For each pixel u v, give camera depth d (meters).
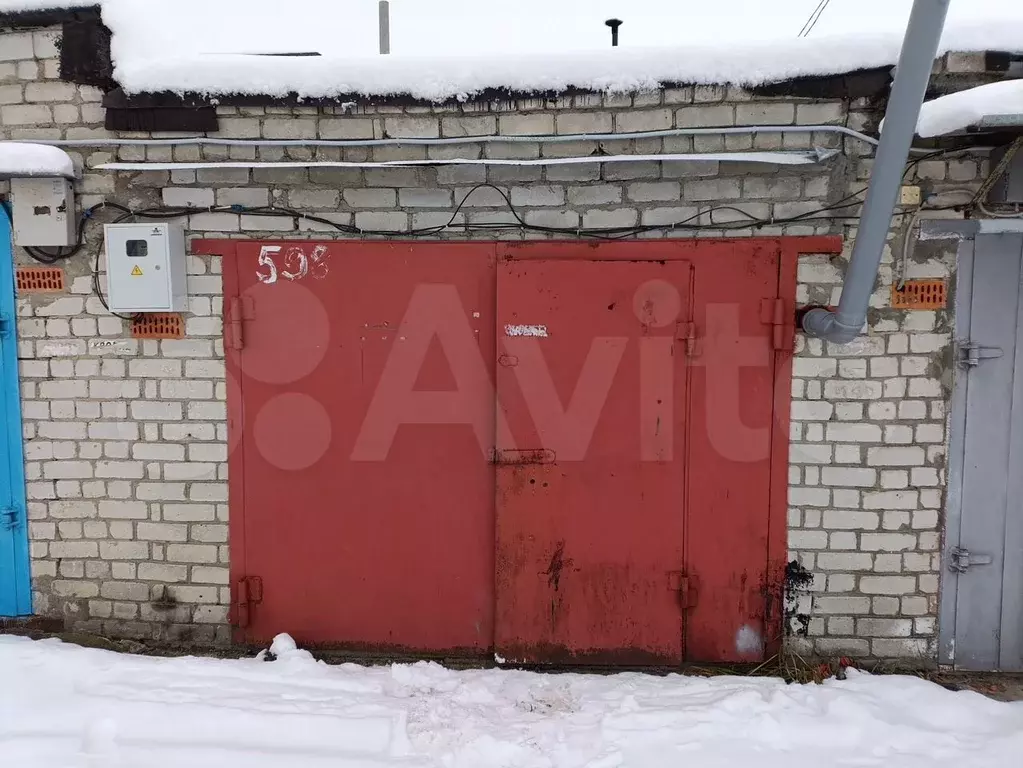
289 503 3.40
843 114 3.11
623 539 3.29
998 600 3.28
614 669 3.33
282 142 3.23
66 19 3.26
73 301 3.43
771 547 3.28
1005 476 3.24
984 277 3.18
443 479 3.35
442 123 3.23
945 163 3.10
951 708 2.87
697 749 2.67
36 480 3.52
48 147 3.23
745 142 3.16
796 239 3.16
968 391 3.22
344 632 3.43
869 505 3.25
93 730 2.73
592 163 3.21
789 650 3.31
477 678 3.17
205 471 3.43
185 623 3.48
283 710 2.86
